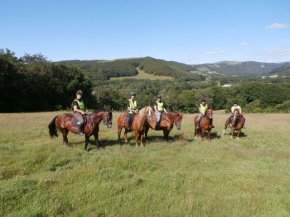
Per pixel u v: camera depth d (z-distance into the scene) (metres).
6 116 35.59
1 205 8.42
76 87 80.88
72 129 15.48
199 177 12.06
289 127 30.03
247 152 17.22
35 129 21.77
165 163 13.99
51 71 77.06
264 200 9.93
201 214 8.51
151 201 9.23
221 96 106.94
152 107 18.64
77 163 12.98
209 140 20.38
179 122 18.86
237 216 8.51
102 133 20.88
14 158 13.03
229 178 12.32
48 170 12.13
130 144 17.75
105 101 103.75
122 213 8.30
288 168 14.28
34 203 8.56
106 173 11.61
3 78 61.03
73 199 9.02
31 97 69.62
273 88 98.88
